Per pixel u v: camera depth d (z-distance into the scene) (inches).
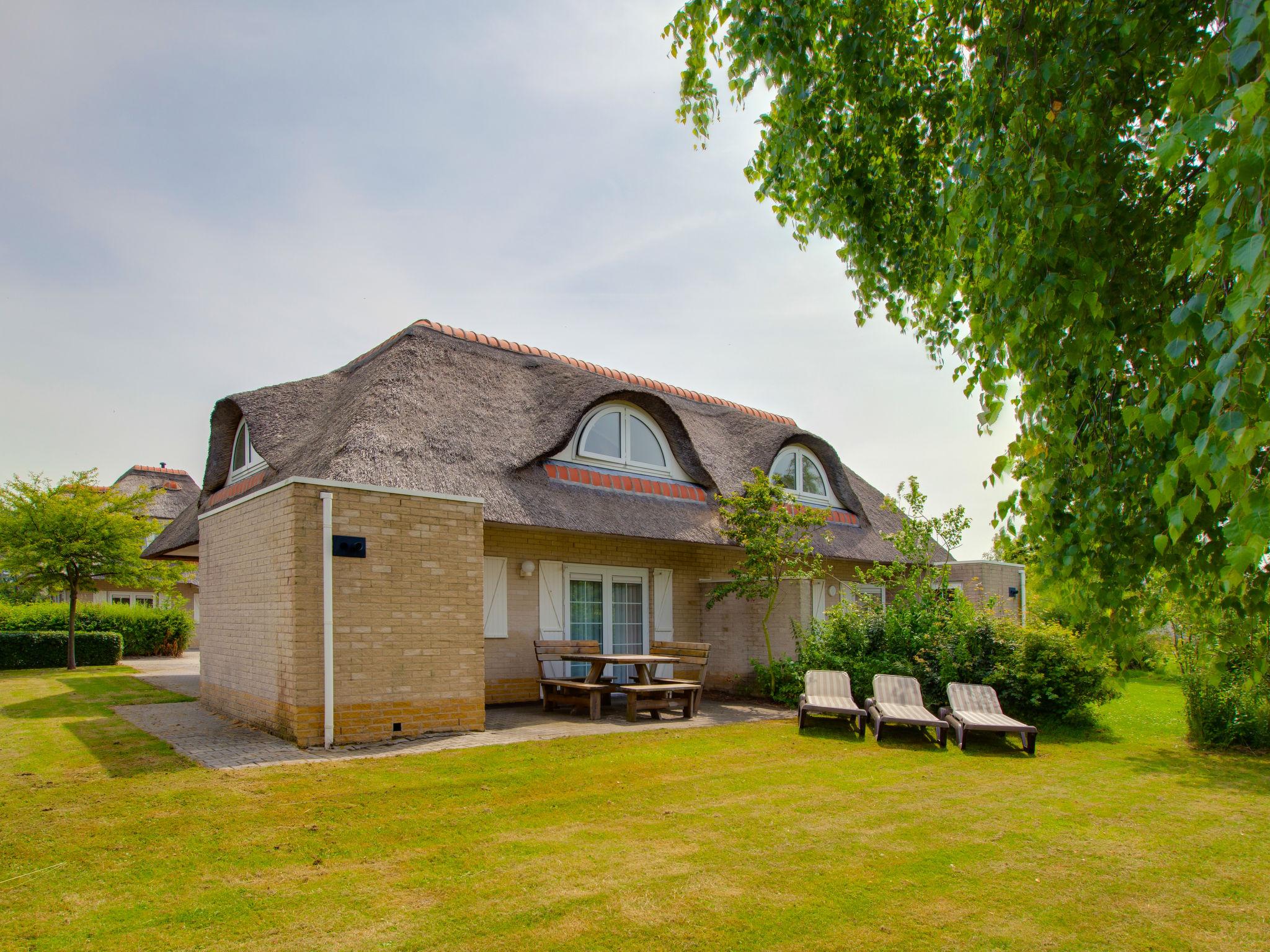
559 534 541.3
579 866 198.2
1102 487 134.6
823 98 196.4
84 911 163.6
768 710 515.8
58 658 840.9
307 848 204.2
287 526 338.6
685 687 464.8
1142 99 137.4
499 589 502.0
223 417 557.3
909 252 207.5
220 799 244.8
